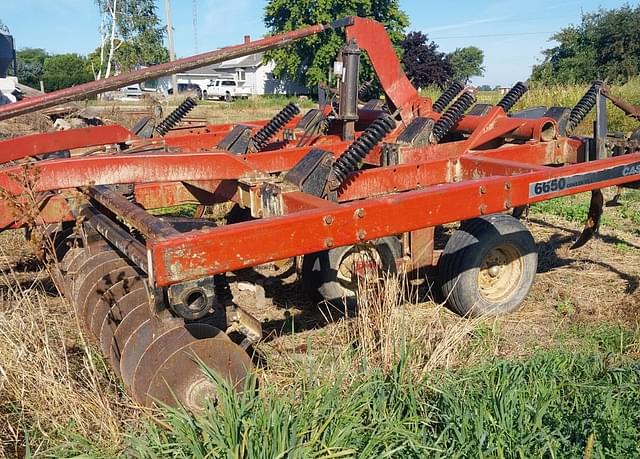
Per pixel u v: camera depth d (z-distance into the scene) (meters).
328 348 3.94
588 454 2.73
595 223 5.87
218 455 2.62
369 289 4.26
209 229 2.90
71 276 4.49
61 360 3.66
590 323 4.83
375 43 6.44
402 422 3.06
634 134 6.32
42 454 2.95
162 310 3.15
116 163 4.30
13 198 3.70
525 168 4.39
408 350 3.58
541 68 39.34
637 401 3.29
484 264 5.05
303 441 2.79
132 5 49.41
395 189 4.98
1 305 4.41
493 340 4.33
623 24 36.72
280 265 5.44
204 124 10.66
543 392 3.37
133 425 3.11
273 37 5.08
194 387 3.12
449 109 6.11
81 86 3.93
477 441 2.94
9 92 22.56
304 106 39.69
